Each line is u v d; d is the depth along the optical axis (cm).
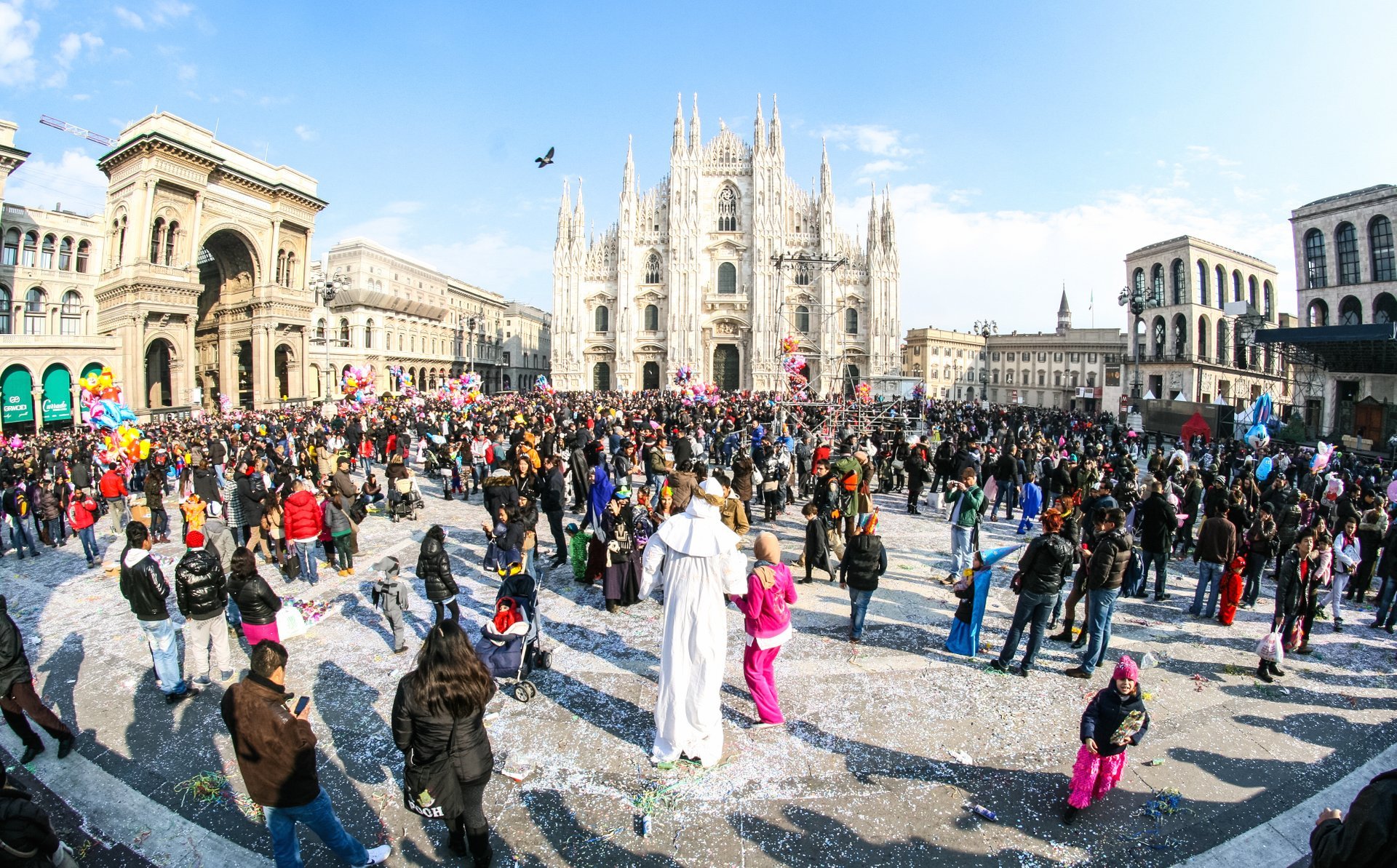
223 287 5941
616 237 7662
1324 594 1172
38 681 839
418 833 564
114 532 1658
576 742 689
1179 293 5397
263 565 1311
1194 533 1406
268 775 460
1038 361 8525
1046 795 609
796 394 4300
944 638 955
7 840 405
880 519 1734
